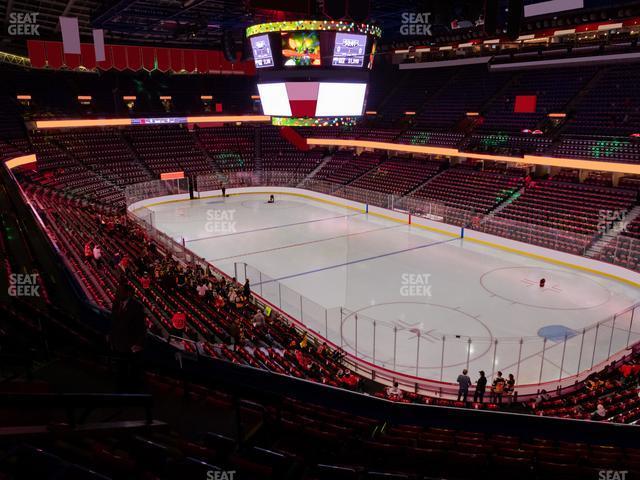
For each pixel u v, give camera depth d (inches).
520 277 1149.7
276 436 259.3
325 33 544.4
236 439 236.5
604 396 601.9
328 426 315.6
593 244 1210.6
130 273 863.7
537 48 1657.2
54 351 278.8
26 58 1891.0
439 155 1927.9
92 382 253.8
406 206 1686.8
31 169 1662.2
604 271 1157.1
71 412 166.4
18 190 640.4
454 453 279.1
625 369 650.2
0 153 1346.0
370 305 989.8
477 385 644.1
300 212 1854.1
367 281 1128.8
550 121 1662.2
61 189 1652.3
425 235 1526.8
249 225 1649.9
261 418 258.7
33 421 206.4
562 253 1241.4
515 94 1857.8
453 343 828.0
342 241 1459.2
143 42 1722.4
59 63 1555.1
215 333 709.9
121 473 164.1
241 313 869.8
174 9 1171.3
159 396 266.1
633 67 1606.8
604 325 890.7
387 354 791.7
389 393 622.2
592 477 271.9
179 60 1771.7
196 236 1512.1
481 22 821.9
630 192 1327.5
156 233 1330.0
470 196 1620.3
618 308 970.1
